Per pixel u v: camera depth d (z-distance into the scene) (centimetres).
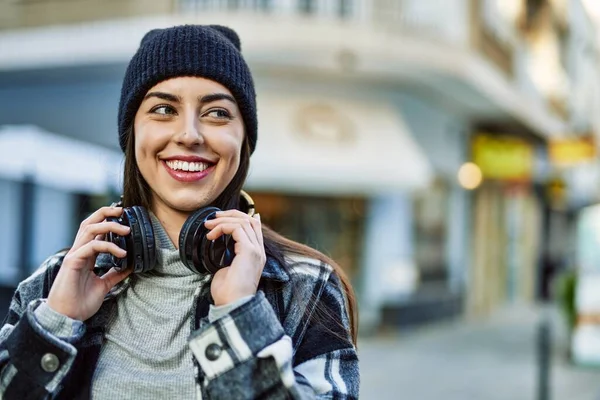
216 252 132
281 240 160
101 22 818
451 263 1189
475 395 641
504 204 1549
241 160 157
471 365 785
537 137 1541
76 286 132
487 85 1002
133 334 136
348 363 142
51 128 946
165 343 134
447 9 950
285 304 144
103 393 130
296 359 138
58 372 127
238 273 130
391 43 807
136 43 797
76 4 849
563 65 1917
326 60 810
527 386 684
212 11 762
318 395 133
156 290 139
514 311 1407
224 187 148
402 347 879
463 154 1237
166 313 137
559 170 1734
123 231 133
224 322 126
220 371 124
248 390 123
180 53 141
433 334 999
